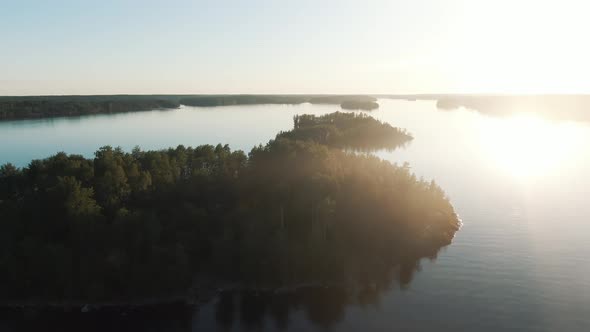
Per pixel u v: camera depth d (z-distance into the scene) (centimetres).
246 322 5441
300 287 6109
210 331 5288
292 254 6209
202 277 6153
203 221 6612
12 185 7256
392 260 6919
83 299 5700
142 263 5878
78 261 5809
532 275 6488
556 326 5312
